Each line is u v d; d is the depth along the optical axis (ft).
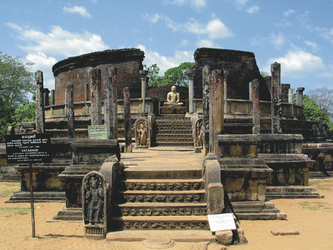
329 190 32.91
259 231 19.93
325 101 151.84
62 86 89.51
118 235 18.43
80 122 58.95
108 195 19.36
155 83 148.77
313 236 19.02
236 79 80.12
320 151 41.42
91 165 22.97
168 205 20.17
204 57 78.38
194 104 62.28
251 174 22.43
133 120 58.23
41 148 19.34
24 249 17.19
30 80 121.80
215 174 20.36
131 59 77.71
